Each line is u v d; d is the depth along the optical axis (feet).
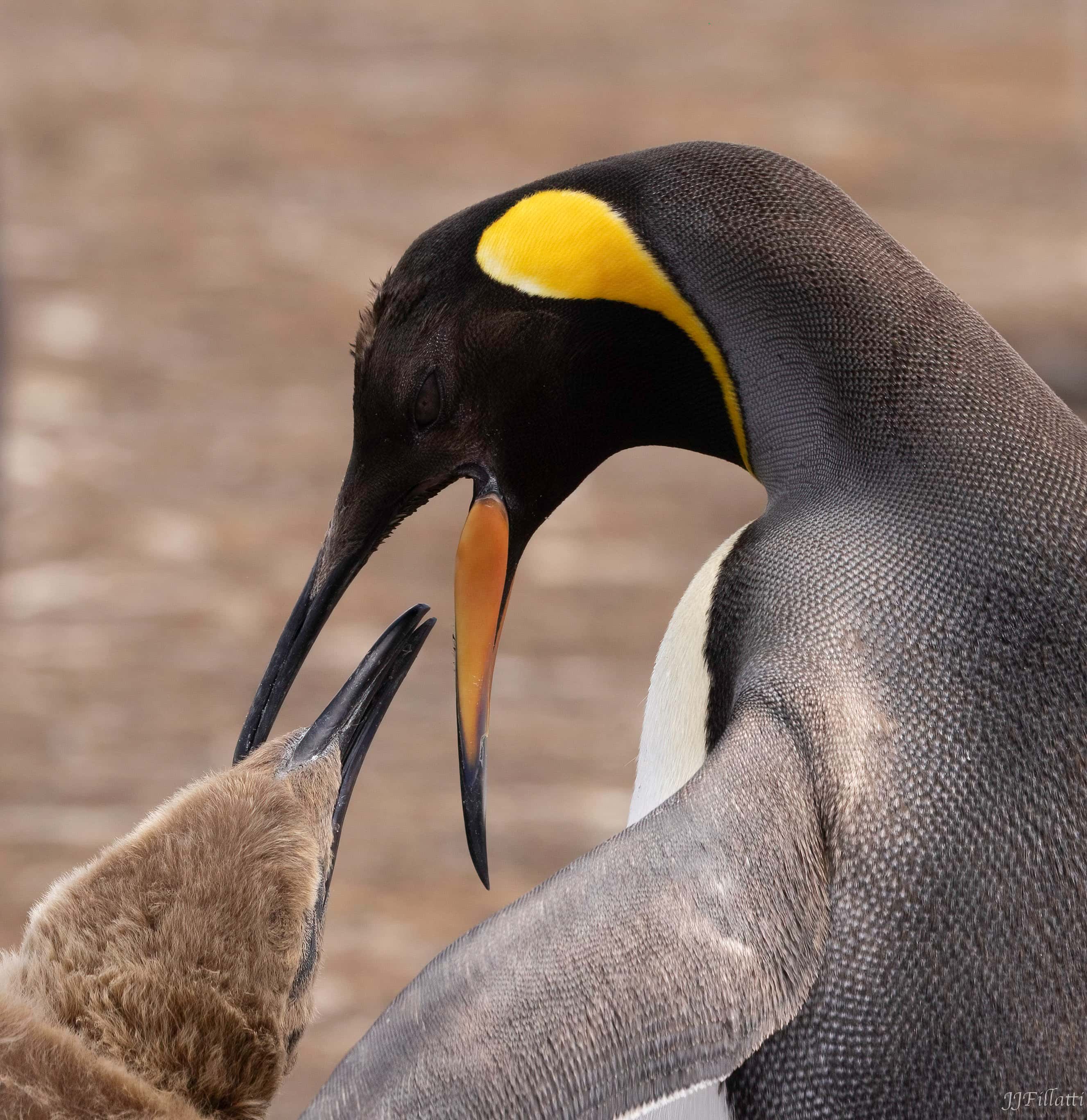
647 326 21.85
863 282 20.35
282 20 231.91
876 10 252.42
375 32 226.58
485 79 199.82
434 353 22.81
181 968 16.89
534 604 72.43
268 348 107.65
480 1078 15.60
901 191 152.25
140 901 17.15
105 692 62.03
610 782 56.08
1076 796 17.51
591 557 78.13
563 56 215.72
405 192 148.87
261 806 17.81
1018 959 17.17
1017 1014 17.17
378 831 52.60
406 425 23.26
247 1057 16.98
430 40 222.28
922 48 225.15
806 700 17.71
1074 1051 17.15
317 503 83.15
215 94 186.09
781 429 20.44
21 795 54.19
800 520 19.54
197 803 17.90
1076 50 223.92
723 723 19.03
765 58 217.36
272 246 130.11
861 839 17.25
